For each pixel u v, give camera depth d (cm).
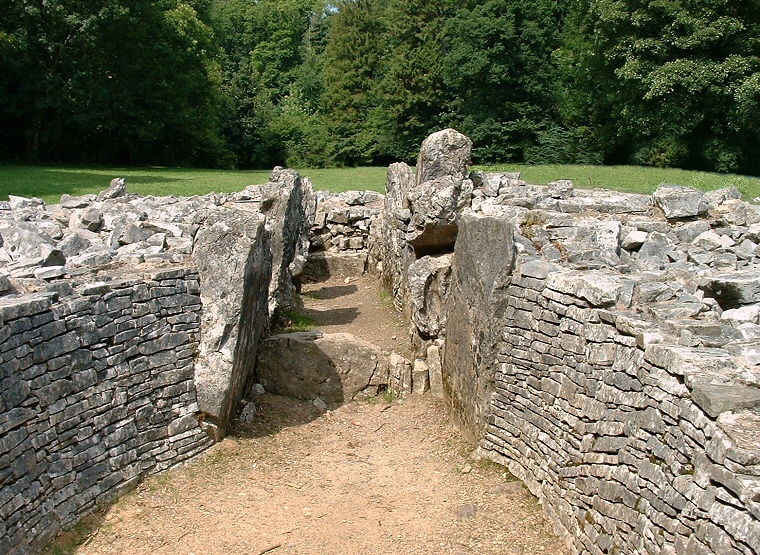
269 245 910
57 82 2894
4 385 539
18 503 545
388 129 3584
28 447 562
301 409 869
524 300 700
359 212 1689
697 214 951
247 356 809
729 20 2169
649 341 520
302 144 4144
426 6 3403
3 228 790
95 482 638
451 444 786
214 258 751
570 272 670
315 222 1667
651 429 503
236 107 4203
